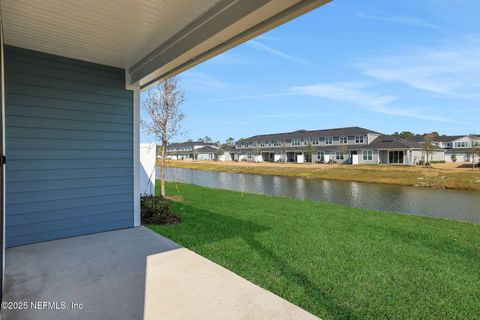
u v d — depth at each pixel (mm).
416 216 5961
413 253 3555
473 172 19594
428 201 10750
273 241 3955
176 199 7766
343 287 2619
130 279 2730
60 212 4035
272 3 2025
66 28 3074
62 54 3920
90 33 3191
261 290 2529
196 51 3008
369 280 2771
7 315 2121
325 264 3150
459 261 3320
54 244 3770
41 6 2604
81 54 3910
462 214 8367
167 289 2539
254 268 3006
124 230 4492
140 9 2637
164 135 8281
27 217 3775
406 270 3029
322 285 2646
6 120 3605
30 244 3766
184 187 11234
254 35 2510
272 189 14266
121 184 4605
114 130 4520
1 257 2232
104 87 4391
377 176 19078
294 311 2205
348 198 11445
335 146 33688
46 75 3889
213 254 3402
